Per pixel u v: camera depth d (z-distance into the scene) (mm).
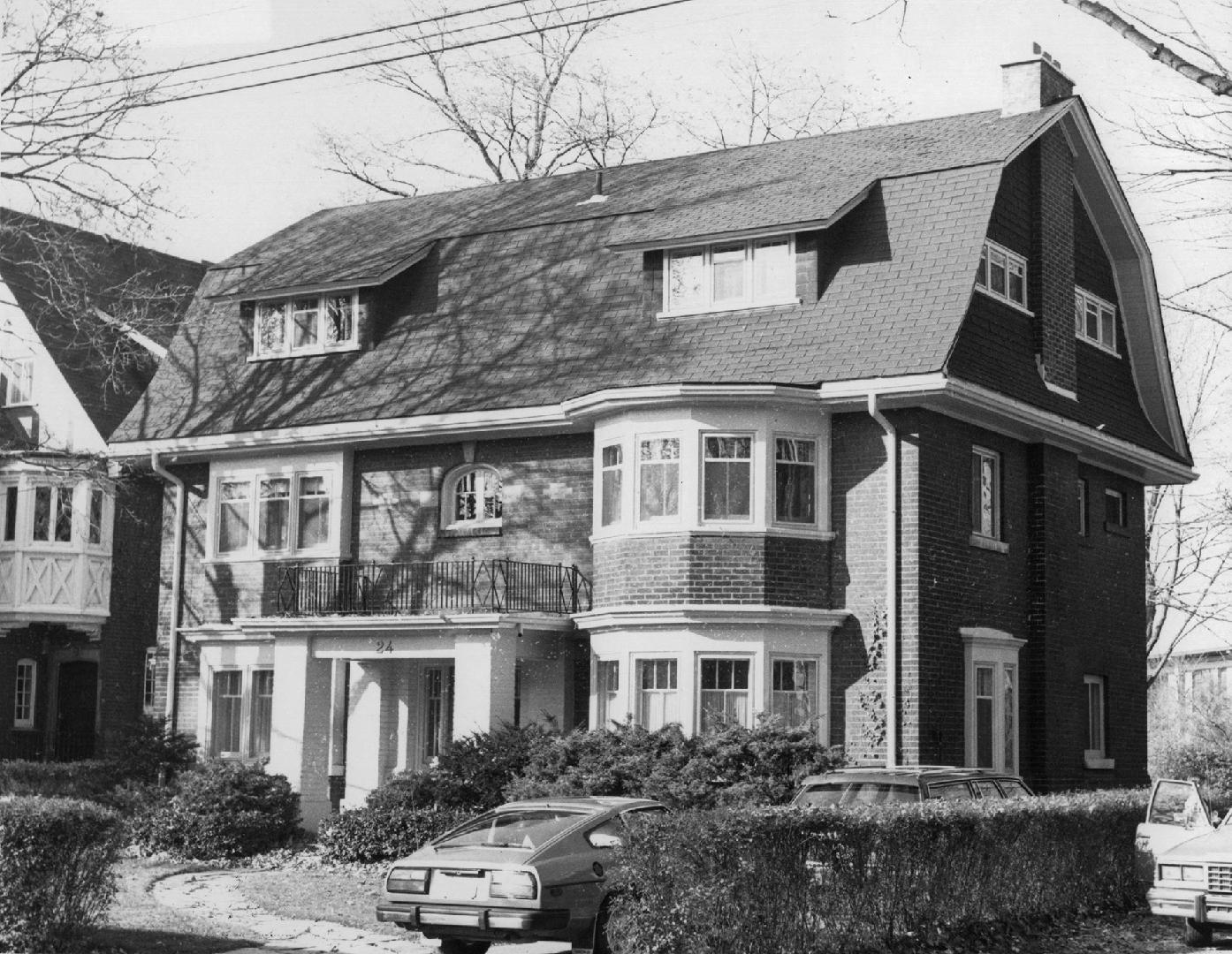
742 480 25828
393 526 30172
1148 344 32938
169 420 32469
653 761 23625
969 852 17094
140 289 32625
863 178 28016
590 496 28188
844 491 26203
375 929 17891
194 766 28922
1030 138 27969
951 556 26344
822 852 15258
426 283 31359
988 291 26906
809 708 25828
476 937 15523
